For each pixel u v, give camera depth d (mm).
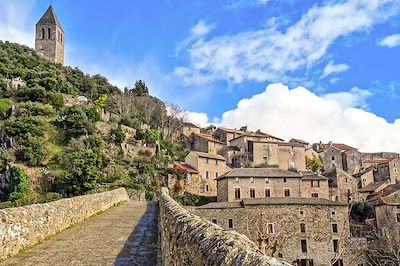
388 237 37781
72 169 54906
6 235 9422
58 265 8766
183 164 74062
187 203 64625
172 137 92812
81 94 93812
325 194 65000
